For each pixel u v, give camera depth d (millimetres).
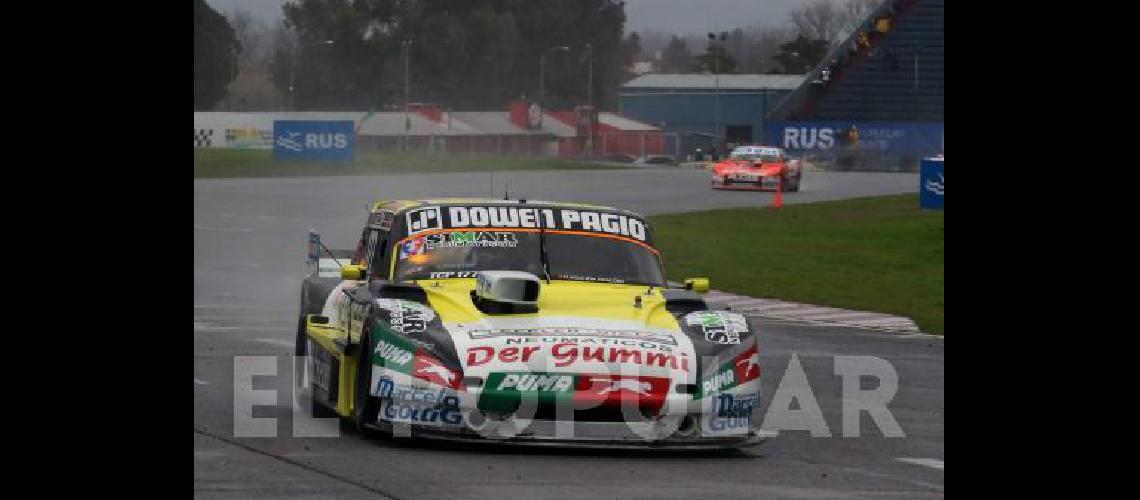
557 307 30469
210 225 112562
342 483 24922
